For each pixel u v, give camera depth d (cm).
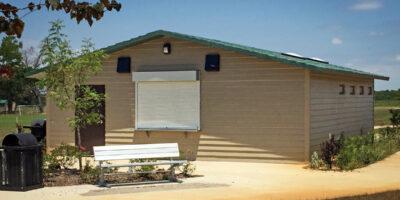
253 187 1219
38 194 1134
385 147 1923
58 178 1319
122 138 1850
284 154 1636
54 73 1435
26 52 7088
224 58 1711
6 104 7781
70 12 455
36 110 6725
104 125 1875
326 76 1814
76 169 1455
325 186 1232
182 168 1480
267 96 1656
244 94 1686
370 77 2430
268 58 1633
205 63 1731
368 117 2525
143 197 1097
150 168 1337
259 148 1666
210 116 1730
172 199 1074
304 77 1606
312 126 1645
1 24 432
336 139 1875
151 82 1805
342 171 1480
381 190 1170
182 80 1748
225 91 1709
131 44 1819
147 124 1812
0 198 1088
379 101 8856
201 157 1736
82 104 1458
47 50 1414
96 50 1445
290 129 1628
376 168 1544
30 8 440
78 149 1439
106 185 1235
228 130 1706
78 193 1146
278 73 1642
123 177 1345
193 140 1752
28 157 1180
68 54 1424
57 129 1947
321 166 1540
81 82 1475
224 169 1520
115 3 466
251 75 1677
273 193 1137
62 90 1466
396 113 2630
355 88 2277
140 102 1820
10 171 1173
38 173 1203
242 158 1688
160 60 1800
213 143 1723
